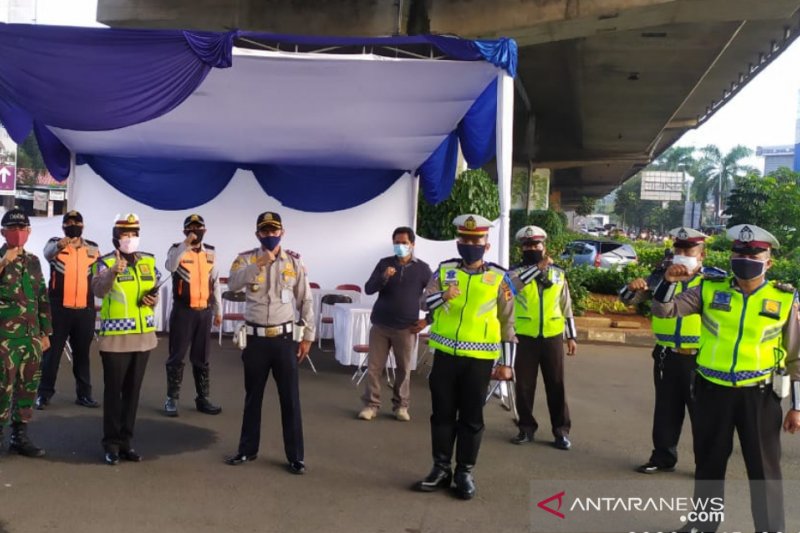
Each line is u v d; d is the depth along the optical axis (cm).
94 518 465
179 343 716
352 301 1063
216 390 827
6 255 562
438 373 531
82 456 586
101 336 563
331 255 1213
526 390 669
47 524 453
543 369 665
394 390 748
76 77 648
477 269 529
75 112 663
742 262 429
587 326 1429
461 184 1366
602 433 727
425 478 542
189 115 881
